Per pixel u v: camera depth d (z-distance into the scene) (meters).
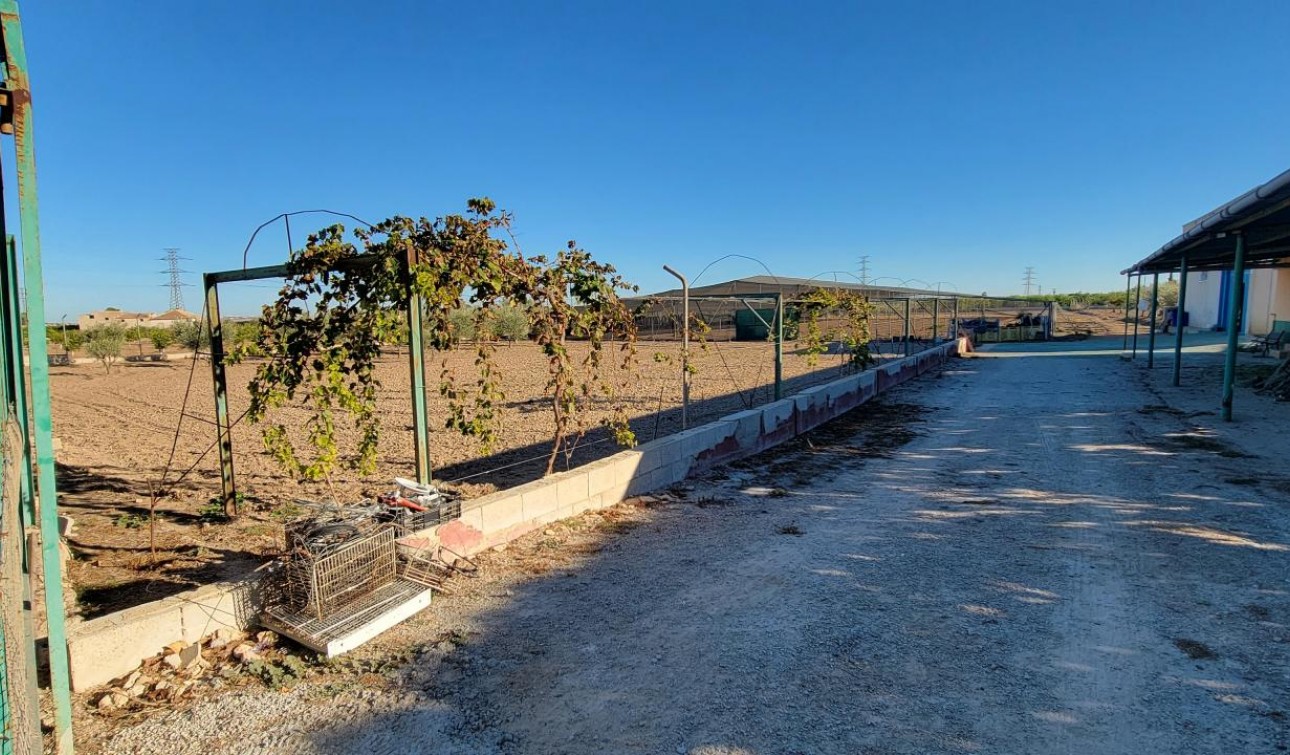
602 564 4.84
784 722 2.91
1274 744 2.68
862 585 4.38
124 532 5.62
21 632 2.11
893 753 2.69
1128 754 2.65
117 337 26.95
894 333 36.06
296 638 3.58
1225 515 5.59
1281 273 24.20
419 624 3.89
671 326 31.03
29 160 2.26
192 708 3.07
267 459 8.52
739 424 8.27
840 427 10.57
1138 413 10.98
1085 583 4.32
